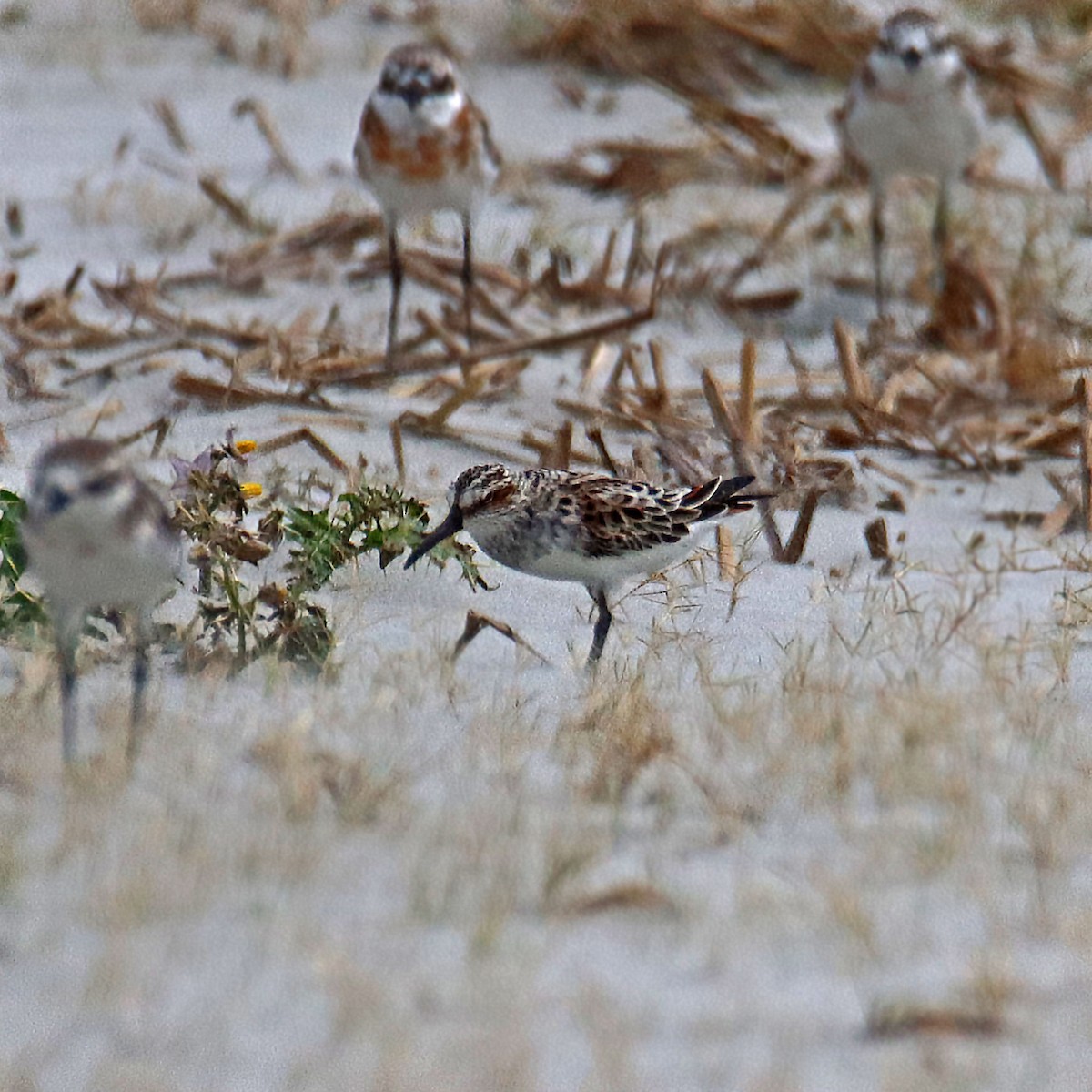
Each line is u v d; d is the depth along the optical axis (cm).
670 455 1420
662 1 2302
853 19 2344
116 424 1477
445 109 1605
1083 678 1099
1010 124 2192
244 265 1788
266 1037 680
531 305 1752
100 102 2212
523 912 783
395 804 880
